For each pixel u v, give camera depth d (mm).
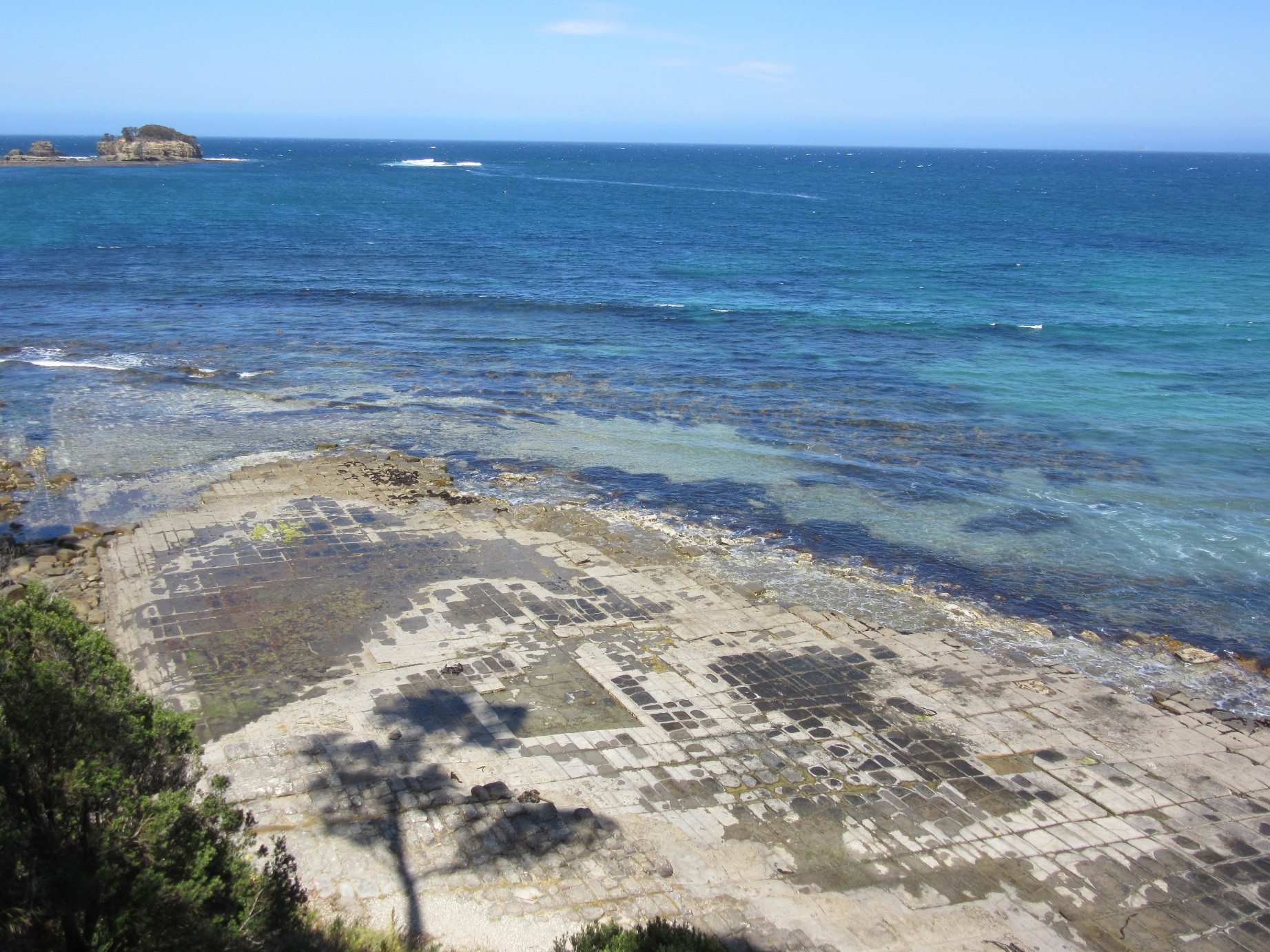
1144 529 22672
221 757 12453
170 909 7098
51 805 7211
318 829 11086
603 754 13344
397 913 9773
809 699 15062
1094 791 13000
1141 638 17828
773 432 29391
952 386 34719
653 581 19172
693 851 11305
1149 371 37156
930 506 23859
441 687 14891
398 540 20562
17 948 6664
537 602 18031
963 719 14680
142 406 30359
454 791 12023
